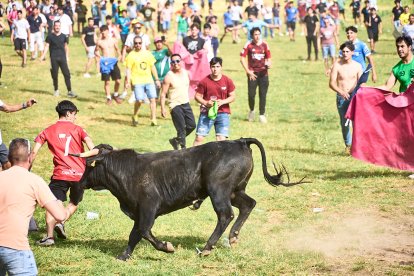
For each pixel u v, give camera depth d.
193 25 20.44
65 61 22.91
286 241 9.78
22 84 25.19
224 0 55.66
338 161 14.97
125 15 34.91
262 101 19.62
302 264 8.74
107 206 11.81
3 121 19.16
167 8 42.12
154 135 17.91
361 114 13.13
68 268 8.63
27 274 6.63
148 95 18.98
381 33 43.19
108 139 17.30
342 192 12.41
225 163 8.97
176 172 8.99
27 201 6.68
